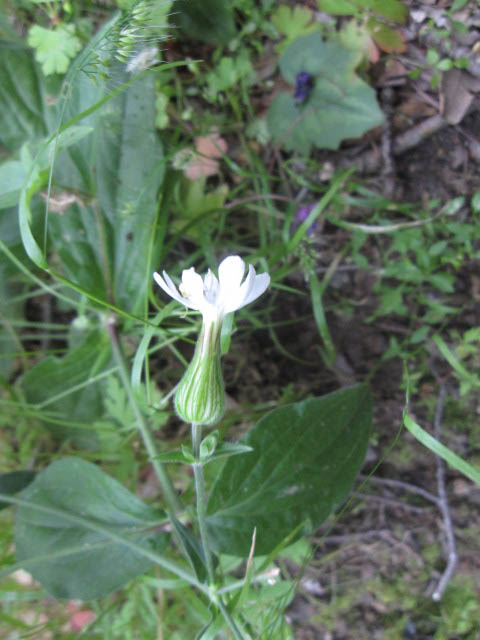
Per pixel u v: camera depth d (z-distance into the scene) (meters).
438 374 0.24
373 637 0.24
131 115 0.21
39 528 0.19
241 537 0.19
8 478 0.21
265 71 0.24
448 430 0.24
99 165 0.21
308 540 0.23
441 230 0.23
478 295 0.23
